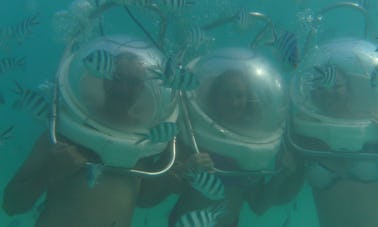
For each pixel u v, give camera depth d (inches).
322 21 159.9
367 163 64.6
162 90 56.1
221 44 121.0
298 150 66.2
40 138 57.9
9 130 68.7
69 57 59.6
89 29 65.8
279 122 62.1
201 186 51.9
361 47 68.4
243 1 134.6
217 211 52.3
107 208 54.4
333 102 64.5
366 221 65.1
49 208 54.7
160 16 67.4
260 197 69.7
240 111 58.7
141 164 56.6
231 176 60.4
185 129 60.7
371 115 64.2
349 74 65.0
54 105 54.2
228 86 58.7
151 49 58.1
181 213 63.1
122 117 53.3
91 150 53.3
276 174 66.6
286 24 139.0
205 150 60.2
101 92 53.0
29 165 56.2
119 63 53.6
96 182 54.2
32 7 212.2
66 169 51.9
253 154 58.6
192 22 105.0
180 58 66.2
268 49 83.5
